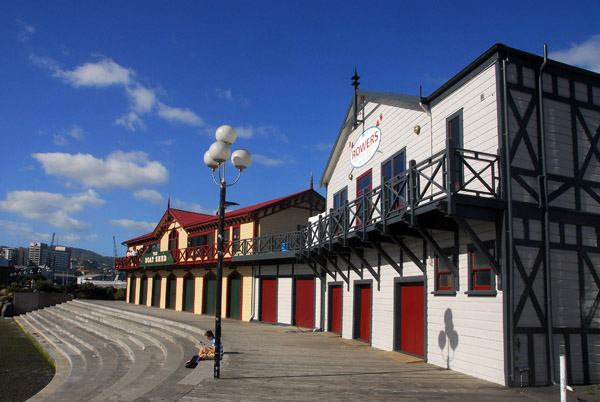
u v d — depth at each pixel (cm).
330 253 1541
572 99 938
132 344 1580
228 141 865
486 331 841
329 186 1786
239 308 2300
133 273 3700
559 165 898
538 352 800
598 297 873
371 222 1128
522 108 878
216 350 807
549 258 838
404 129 1230
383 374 865
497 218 838
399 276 1191
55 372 1473
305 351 1154
